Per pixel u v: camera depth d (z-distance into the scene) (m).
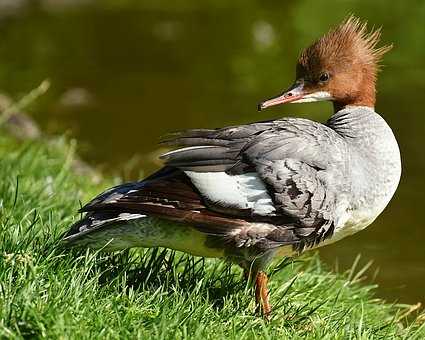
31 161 13.48
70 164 14.70
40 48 24.97
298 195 9.09
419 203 15.90
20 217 10.59
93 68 23.53
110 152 18.20
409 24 26.36
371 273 13.19
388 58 23.97
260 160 9.12
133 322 8.30
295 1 29.72
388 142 9.90
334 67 10.26
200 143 9.30
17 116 18.02
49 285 8.47
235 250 9.27
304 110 20.62
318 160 9.23
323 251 13.99
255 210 9.09
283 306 9.66
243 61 24.19
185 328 8.20
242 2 30.16
